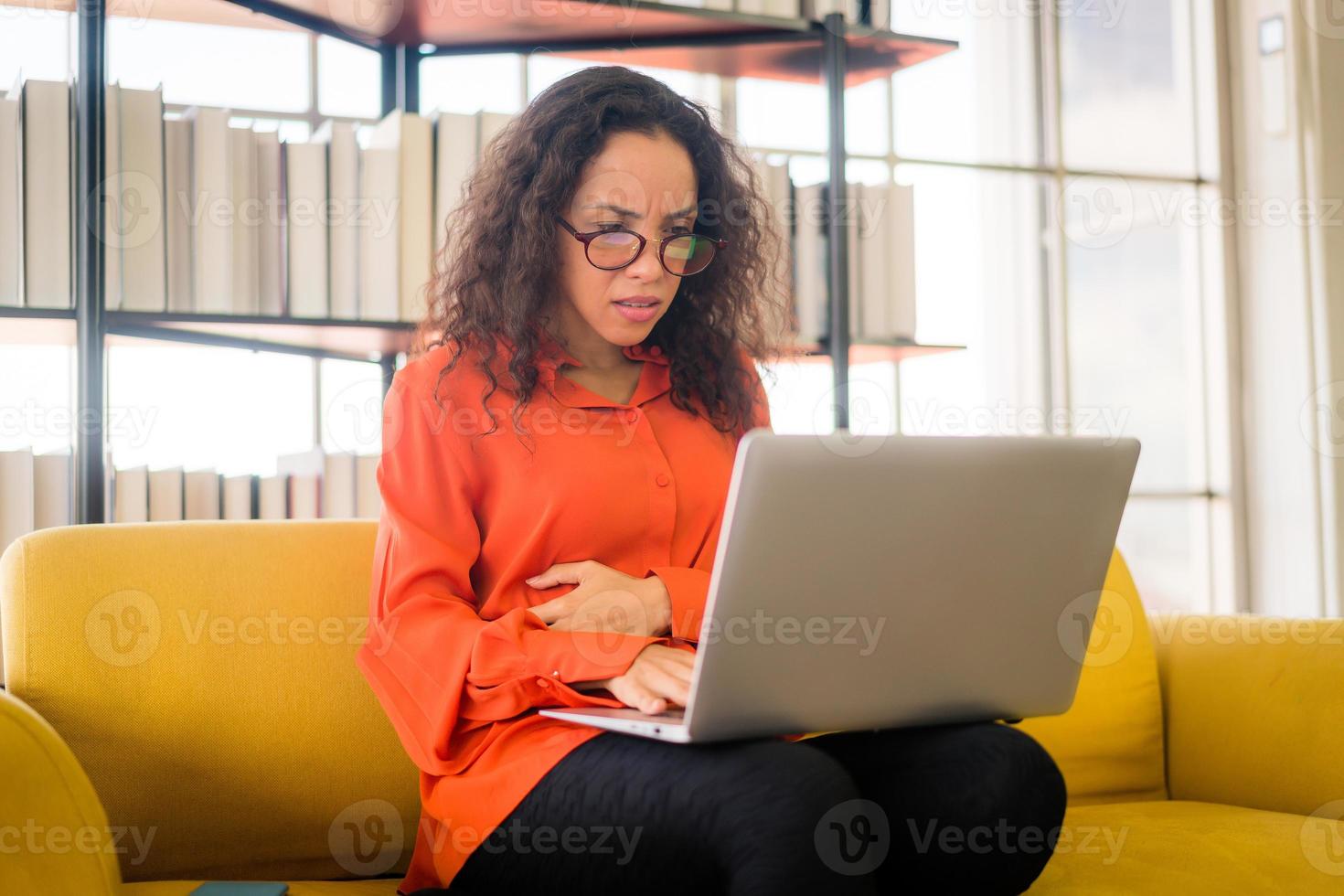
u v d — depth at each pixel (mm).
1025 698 1125
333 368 2314
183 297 1962
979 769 1012
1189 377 3195
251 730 1346
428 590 1223
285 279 2047
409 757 1413
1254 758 1574
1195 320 3193
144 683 1312
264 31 2357
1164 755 1691
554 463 1295
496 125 2170
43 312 1819
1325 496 3006
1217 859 1287
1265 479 3115
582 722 1068
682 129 1457
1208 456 3199
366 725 1396
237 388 2234
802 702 995
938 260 3084
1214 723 1633
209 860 1325
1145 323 3166
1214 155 3172
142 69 2246
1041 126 3105
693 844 938
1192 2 3225
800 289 2434
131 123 1920
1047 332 3068
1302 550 3033
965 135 3123
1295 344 3055
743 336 1604
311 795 1362
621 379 1446
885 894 1055
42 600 1300
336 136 2082
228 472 2223
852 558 973
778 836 895
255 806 1340
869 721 1048
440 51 2477
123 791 1287
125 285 1906
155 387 2158
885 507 975
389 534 1291
